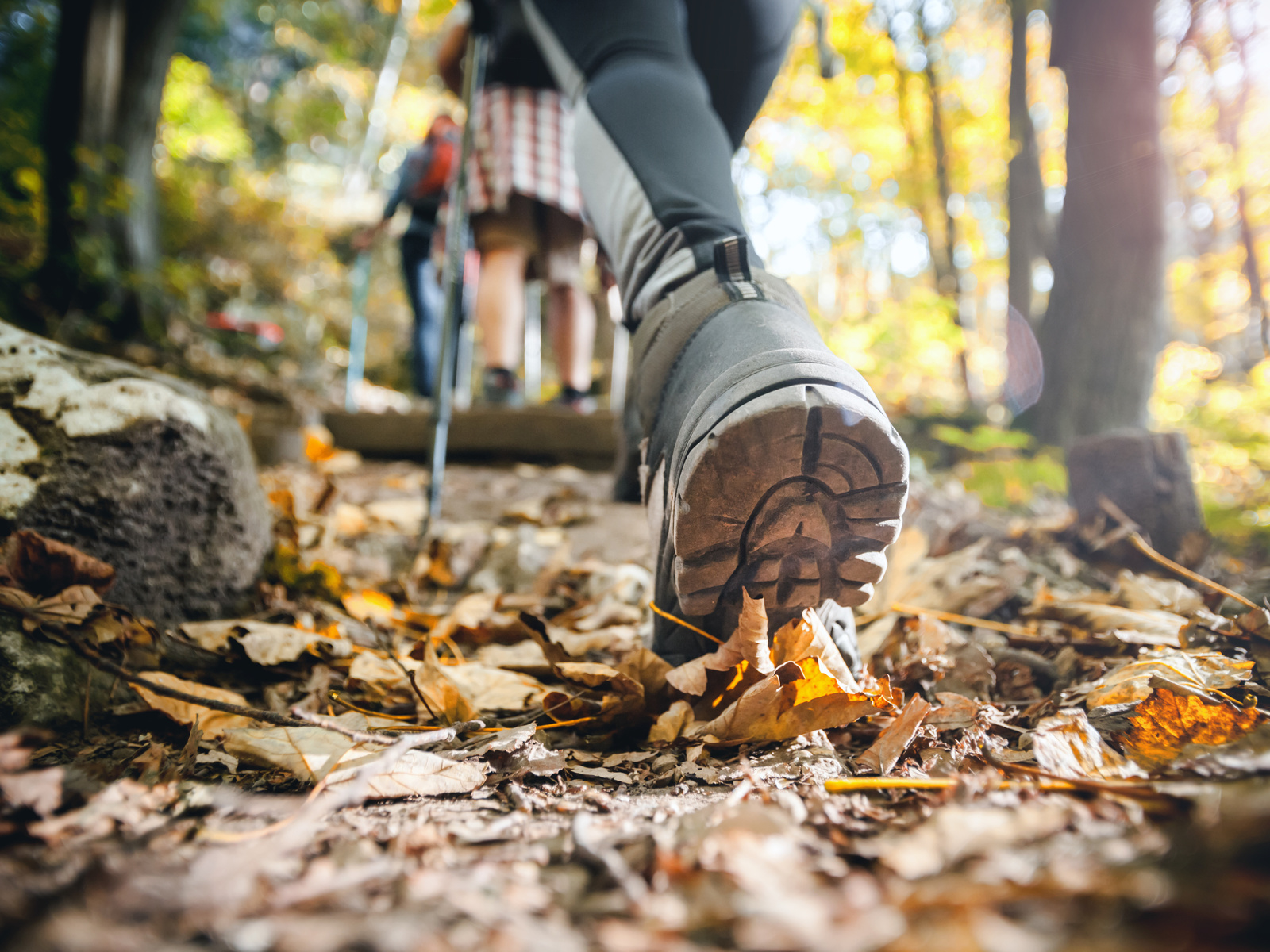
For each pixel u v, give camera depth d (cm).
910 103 1143
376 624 154
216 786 78
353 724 98
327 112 1433
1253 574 191
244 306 918
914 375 723
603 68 140
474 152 272
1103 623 128
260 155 1370
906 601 145
